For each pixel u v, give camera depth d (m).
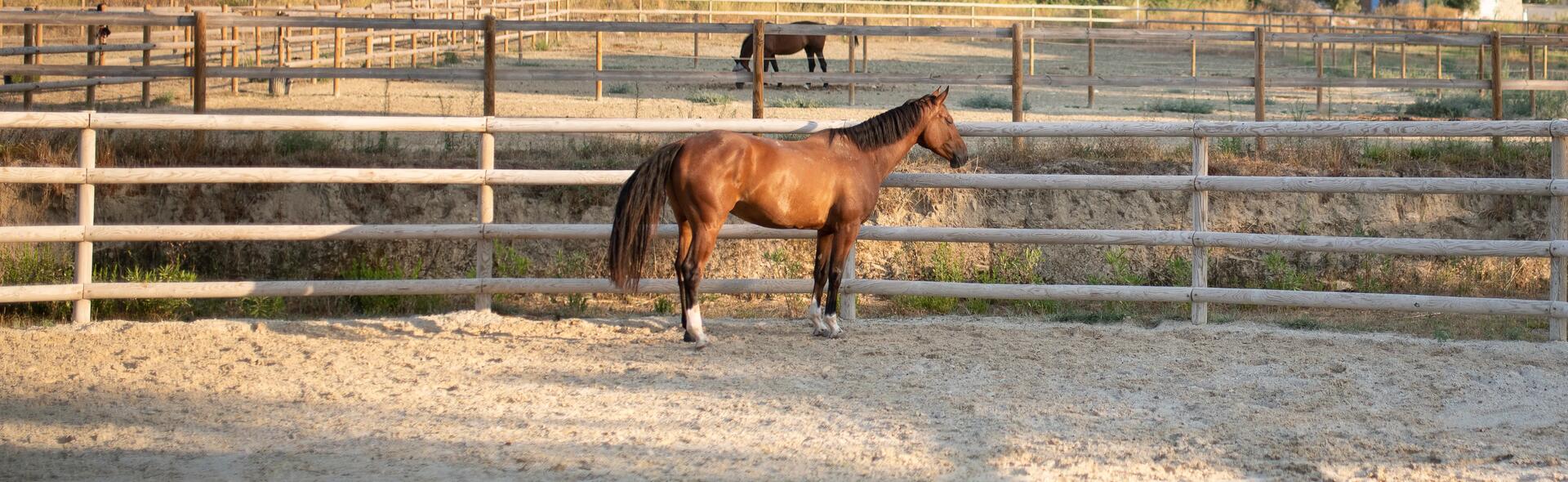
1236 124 8.18
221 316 8.93
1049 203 11.09
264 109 14.88
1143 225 11.07
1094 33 12.20
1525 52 31.34
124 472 4.99
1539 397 6.27
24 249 9.06
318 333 7.86
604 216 10.90
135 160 10.58
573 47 26.20
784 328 8.11
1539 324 8.41
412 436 5.53
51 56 18.41
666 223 9.99
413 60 20.91
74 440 5.45
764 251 10.56
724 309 9.41
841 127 8.46
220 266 10.35
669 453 5.27
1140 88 21.16
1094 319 8.47
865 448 5.35
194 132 10.75
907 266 10.83
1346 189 7.96
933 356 7.18
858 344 7.55
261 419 5.81
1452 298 7.83
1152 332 7.94
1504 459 5.21
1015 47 12.15
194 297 8.48
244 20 11.67
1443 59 29.97
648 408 6.01
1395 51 32.31
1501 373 6.78
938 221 11.01
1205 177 8.16
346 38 20.89
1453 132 7.92
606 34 28.58
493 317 8.38
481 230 8.31
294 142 11.30
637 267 6.96
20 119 7.86
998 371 6.80
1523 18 49.22
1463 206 10.88
